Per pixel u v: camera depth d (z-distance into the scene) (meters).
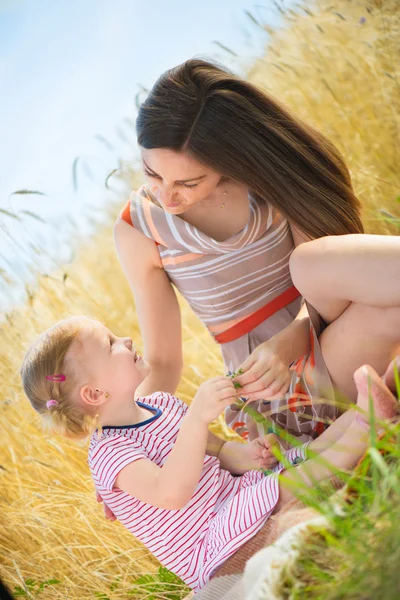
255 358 1.52
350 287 1.43
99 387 1.60
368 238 1.43
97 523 2.21
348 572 0.98
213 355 2.60
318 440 1.48
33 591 2.09
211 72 1.62
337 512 1.07
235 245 1.71
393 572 0.93
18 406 2.56
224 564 1.39
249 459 1.63
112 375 1.61
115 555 2.09
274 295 1.78
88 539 2.21
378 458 1.01
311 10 3.39
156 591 1.90
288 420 1.69
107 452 1.52
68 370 1.60
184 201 1.64
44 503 2.28
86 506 2.26
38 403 1.65
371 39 3.20
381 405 1.24
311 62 3.28
